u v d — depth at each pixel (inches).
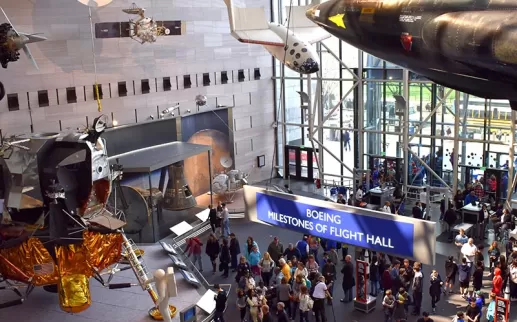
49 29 869.2
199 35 1066.1
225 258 780.0
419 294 655.1
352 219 352.8
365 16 502.6
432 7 457.7
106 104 948.6
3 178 591.5
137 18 965.8
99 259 615.2
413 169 1063.6
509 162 864.9
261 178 1226.0
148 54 994.7
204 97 1060.5
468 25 414.3
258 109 1192.8
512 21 393.7
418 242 327.0
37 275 591.5
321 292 638.5
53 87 883.4
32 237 584.7
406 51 482.6
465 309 669.3
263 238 913.5
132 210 858.8
